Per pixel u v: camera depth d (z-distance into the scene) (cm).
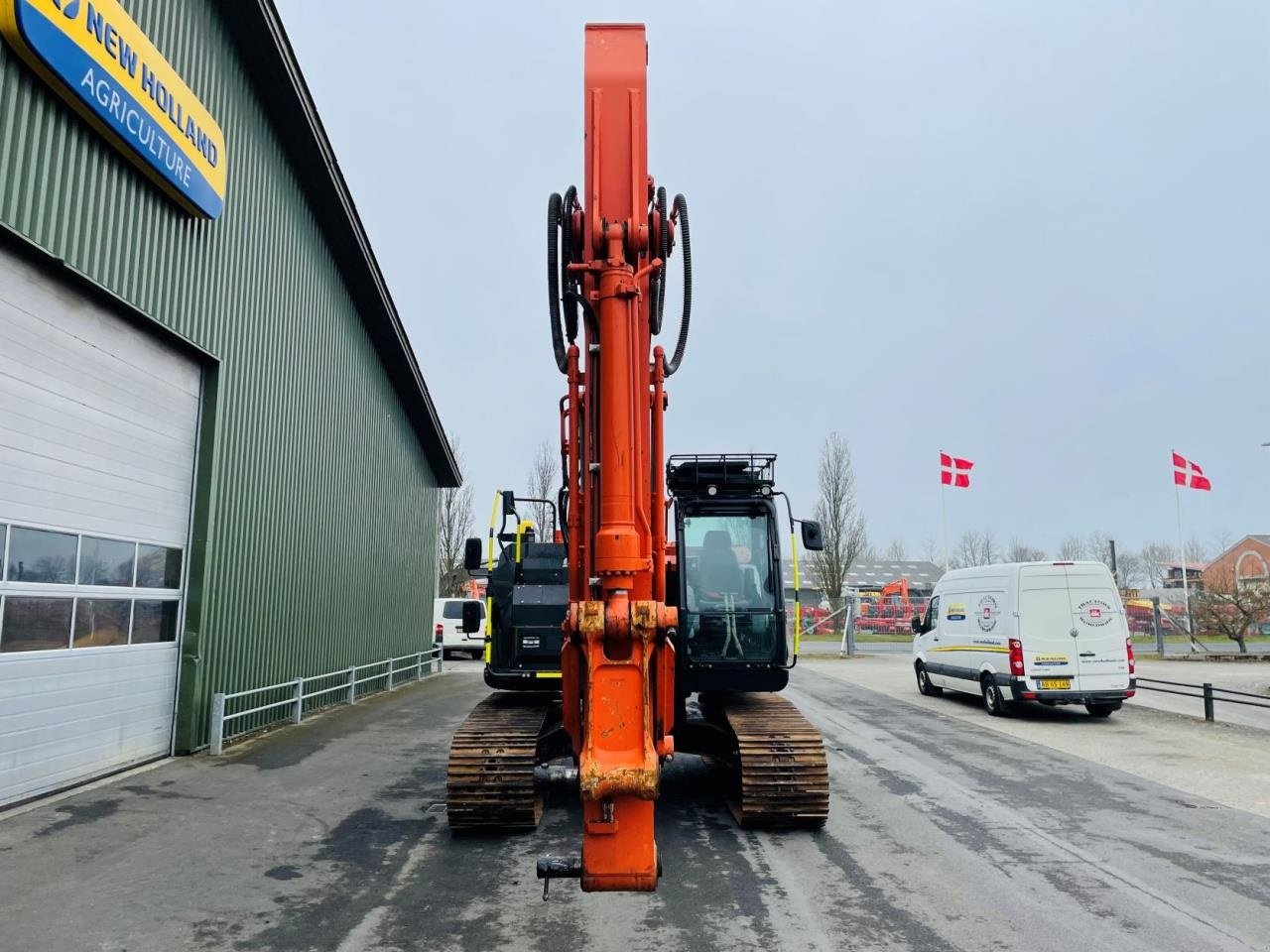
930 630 1811
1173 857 654
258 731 1198
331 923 509
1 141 688
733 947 476
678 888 580
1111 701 1423
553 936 491
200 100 1025
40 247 735
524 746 712
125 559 909
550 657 868
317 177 1373
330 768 961
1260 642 4350
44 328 779
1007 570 1475
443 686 1955
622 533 440
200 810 760
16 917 509
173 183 923
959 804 827
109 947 470
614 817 406
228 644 1108
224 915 519
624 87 498
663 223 518
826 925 510
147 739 952
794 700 1722
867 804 827
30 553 761
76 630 828
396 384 1998
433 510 2420
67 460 813
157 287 930
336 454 1564
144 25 898
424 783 894
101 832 683
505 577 920
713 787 927
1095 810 804
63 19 727
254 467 1188
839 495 4203
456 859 643
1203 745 1195
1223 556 6681
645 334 490
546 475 4047
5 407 730
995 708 1490
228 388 1104
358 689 1697
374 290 1659
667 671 440
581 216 519
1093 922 515
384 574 1911
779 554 820
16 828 684
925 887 582
